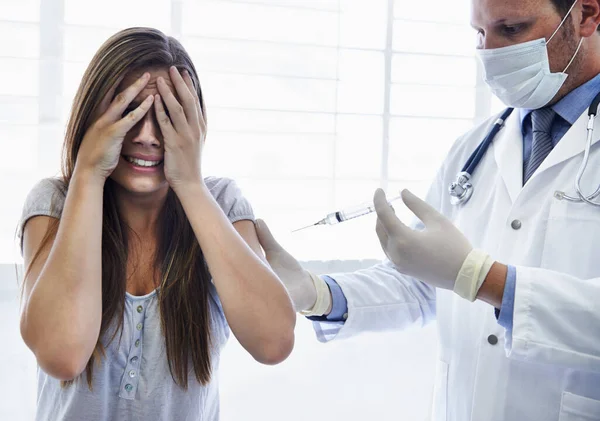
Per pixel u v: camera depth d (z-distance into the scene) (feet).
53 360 3.48
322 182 6.33
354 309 4.95
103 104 3.84
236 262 3.81
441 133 6.62
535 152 4.62
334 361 6.37
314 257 6.33
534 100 4.45
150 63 3.85
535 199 4.46
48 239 3.86
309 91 6.27
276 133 6.21
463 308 4.65
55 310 3.52
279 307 3.81
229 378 6.15
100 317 3.64
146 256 4.09
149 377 3.85
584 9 4.23
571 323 3.88
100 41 5.85
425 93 6.56
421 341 6.53
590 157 4.38
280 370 6.26
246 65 6.13
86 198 3.71
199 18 6.03
